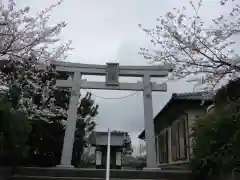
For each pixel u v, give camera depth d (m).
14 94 9.16
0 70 9.02
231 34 6.29
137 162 24.61
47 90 10.62
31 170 9.12
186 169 9.86
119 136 17.77
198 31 6.38
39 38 8.19
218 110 7.83
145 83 12.58
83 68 12.88
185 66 6.46
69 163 11.20
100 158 17.06
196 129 8.34
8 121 7.39
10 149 7.73
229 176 7.19
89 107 17.09
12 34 7.63
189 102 13.05
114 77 12.68
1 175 8.09
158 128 19.77
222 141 7.09
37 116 11.18
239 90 7.56
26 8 7.96
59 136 13.63
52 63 10.28
